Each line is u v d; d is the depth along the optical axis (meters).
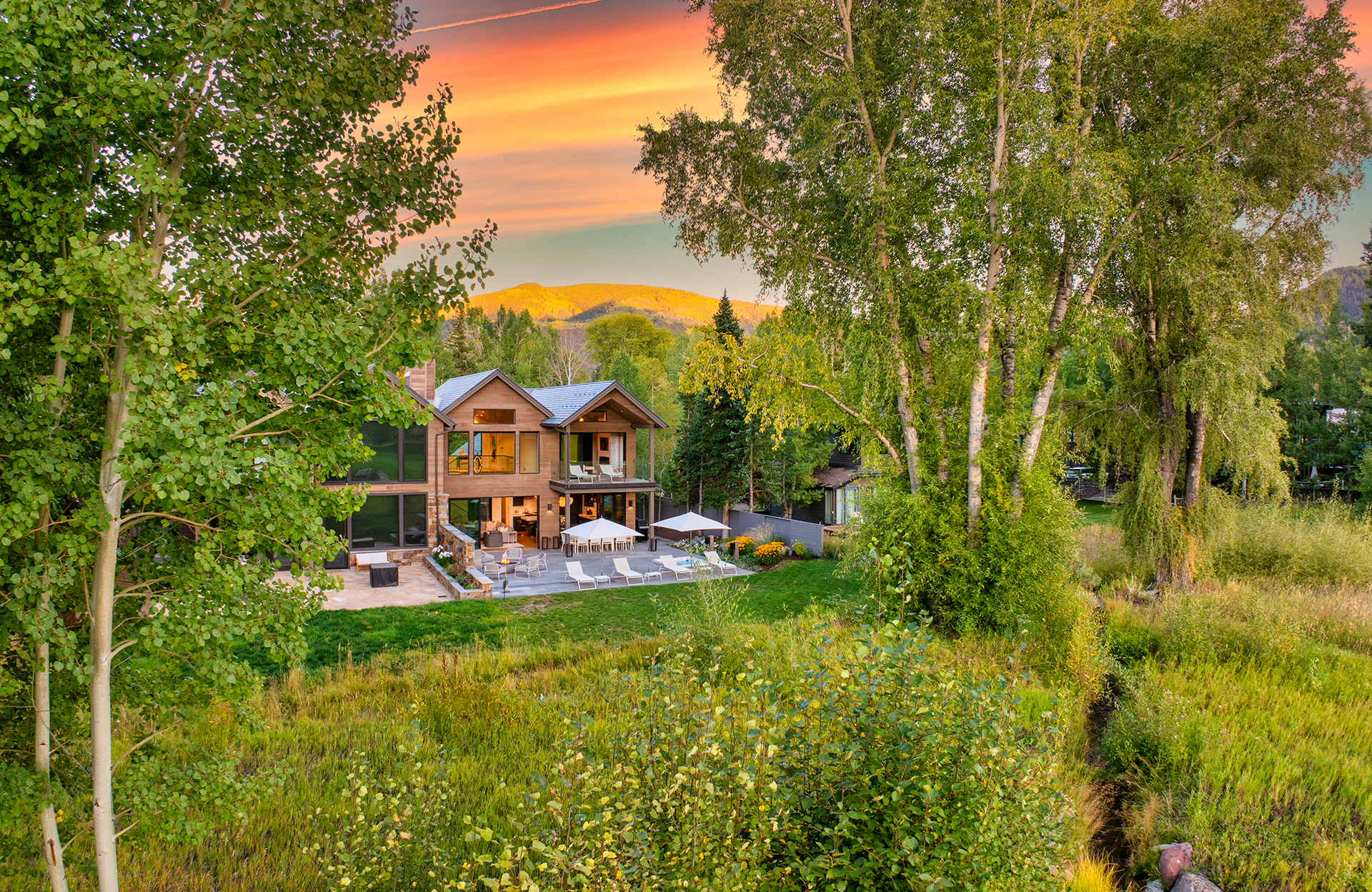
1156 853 6.69
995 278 14.98
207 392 3.92
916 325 15.48
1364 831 6.80
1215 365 15.67
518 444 30.25
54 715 4.35
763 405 16.91
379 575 22.22
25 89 3.46
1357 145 15.18
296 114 4.51
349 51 4.48
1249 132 15.37
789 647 9.98
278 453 4.02
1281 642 12.11
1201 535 17.91
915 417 16.22
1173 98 15.17
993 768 4.18
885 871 3.85
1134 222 15.38
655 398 55.72
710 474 34.94
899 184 14.79
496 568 24.34
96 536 3.96
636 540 33.00
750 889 3.67
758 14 14.62
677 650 5.56
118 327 3.85
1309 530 19.22
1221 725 9.17
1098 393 19.27
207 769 4.64
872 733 4.25
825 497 37.22
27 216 3.49
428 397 26.47
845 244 15.75
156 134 4.05
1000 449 15.36
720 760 4.01
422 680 11.93
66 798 4.15
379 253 4.89
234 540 4.18
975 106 14.34
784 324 16.39
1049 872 4.58
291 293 4.43
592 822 3.56
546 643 15.05
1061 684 11.16
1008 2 14.59
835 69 15.50
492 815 6.60
